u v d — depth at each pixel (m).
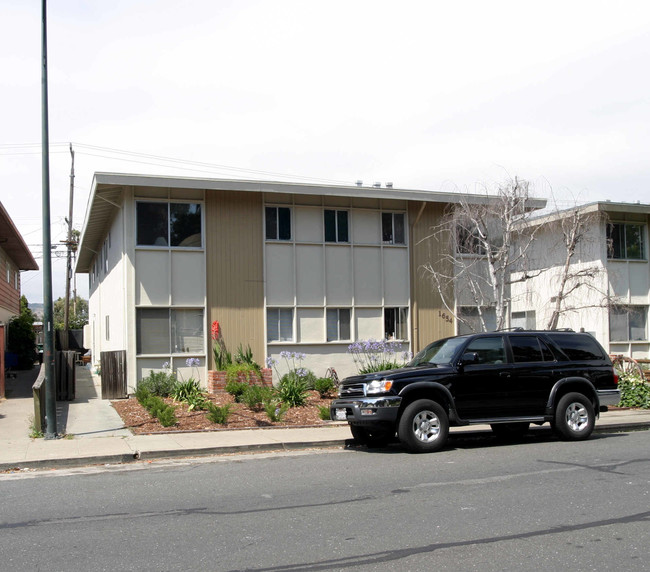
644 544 6.33
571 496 8.27
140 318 20.30
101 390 20.17
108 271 25.69
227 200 21.44
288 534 6.73
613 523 7.04
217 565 5.82
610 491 8.52
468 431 14.31
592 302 26.69
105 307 27.17
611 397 13.21
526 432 14.23
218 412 14.66
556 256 27.22
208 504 8.09
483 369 12.17
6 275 27.64
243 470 10.42
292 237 22.20
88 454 11.33
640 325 27.77
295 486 9.09
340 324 22.69
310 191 21.47
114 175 19.41
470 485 8.98
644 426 15.45
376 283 23.14
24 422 15.04
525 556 6.00
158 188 20.67
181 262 20.81
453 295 23.89
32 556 6.10
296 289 22.09
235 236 21.45
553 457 11.16
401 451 12.14
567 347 13.04
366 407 11.69
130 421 15.05
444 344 12.90
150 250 20.48
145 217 20.55
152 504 8.12
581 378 12.88
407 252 23.61
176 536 6.70
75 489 9.08
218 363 20.86
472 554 6.06
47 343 13.02
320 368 22.23
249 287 21.53
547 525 6.98
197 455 11.92
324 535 6.69
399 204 23.62
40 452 11.53
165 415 14.25
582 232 23.36
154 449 11.81
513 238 22.61
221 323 21.12
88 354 40.72
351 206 22.98
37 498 8.52
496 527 6.92
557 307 22.47
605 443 12.75
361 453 12.08
